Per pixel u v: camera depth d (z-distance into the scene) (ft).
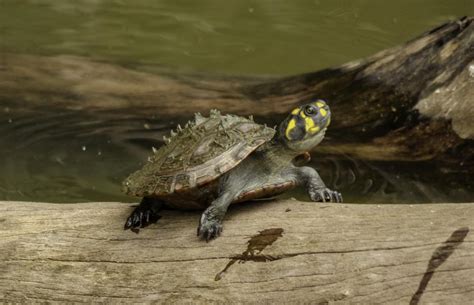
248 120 13.78
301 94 23.94
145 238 12.73
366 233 11.57
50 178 22.30
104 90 26.37
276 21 39.11
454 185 19.27
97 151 23.16
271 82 25.67
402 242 11.21
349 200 19.45
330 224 11.96
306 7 41.22
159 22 38.83
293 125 12.61
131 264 12.27
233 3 41.78
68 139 23.63
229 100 24.66
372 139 21.04
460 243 10.89
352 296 10.85
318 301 10.94
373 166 20.40
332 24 38.65
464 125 19.54
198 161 12.76
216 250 12.01
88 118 24.71
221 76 27.50
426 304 10.47
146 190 12.91
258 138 12.82
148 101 25.26
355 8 40.91
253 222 12.44
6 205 14.33
